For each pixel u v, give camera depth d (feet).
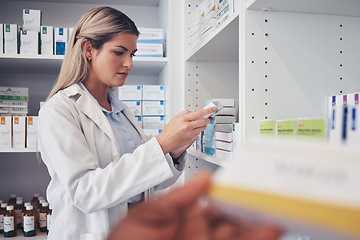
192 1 7.32
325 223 0.54
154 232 0.62
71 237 4.43
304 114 3.65
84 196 4.05
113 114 5.42
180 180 7.29
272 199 0.60
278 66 3.62
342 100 3.09
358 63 3.76
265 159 0.67
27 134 7.08
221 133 4.79
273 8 3.53
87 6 8.87
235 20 4.12
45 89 8.74
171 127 4.32
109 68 5.00
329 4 3.38
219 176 0.68
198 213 0.66
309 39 3.67
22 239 7.09
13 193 8.60
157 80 9.16
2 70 8.27
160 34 7.52
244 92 3.56
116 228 0.63
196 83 7.16
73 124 4.43
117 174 4.05
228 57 6.77
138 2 8.89
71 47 5.13
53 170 4.58
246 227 0.63
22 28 7.63
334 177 0.59
